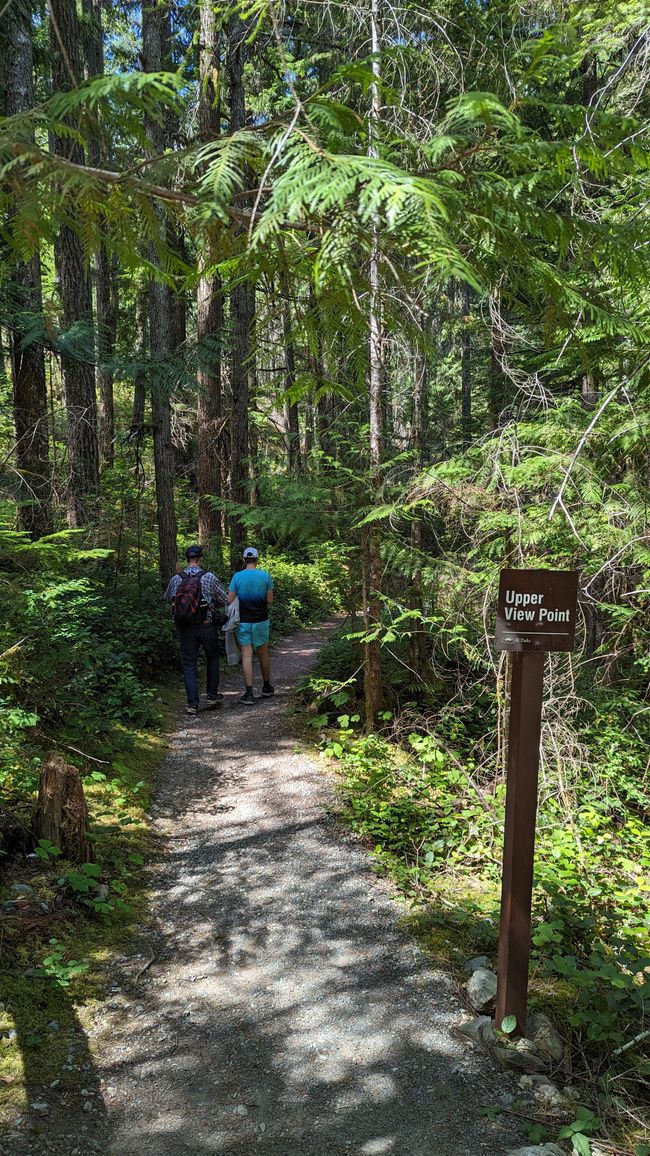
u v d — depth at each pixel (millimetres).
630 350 4035
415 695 7742
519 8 5578
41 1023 3166
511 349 7488
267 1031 3287
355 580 7574
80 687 6344
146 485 13312
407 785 6105
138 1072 2994
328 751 6578
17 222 1415
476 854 5035
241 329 12203
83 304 9547
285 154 1296
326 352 1922
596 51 5852
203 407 13977
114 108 1349
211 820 5461
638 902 4727
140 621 9602
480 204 1505
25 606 5539
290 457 9117
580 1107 2828
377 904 4395
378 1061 3131
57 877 4113
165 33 13023
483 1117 2848
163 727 7543
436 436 9492
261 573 8648
